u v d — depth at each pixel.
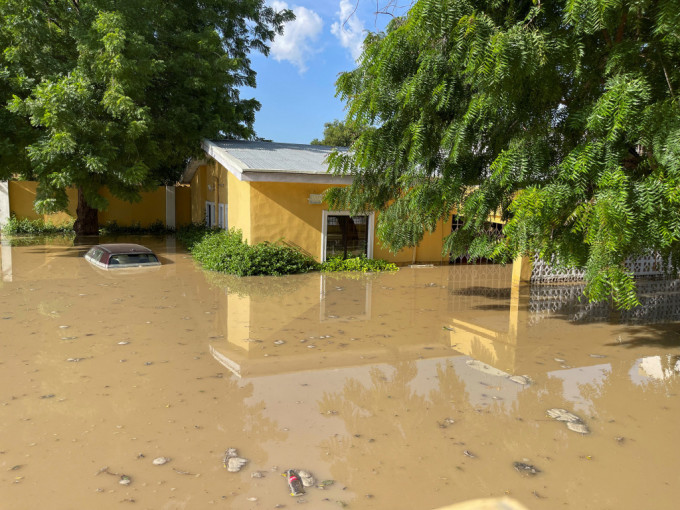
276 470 3.54
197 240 16.27
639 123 4.46
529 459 3.74
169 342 6.62
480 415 4.52
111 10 14.57
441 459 3.72
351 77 7.27
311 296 9.94
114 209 22.64
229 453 3.77
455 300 9.88
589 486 3.37
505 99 5.27
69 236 20.09
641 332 7.60
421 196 7.30
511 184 5.71
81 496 3.19
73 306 8.58
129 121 13.88
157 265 13.38
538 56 4.76
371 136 7.20
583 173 4.80
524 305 9.50
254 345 6.57
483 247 7.63
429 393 5.02
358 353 6.33
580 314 8.81
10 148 13.15
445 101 5.91
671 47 4.86
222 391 4.98
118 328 7.25
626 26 5.41
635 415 4.56
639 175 5.17
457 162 6.50
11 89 13.78
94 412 4.45
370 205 9.09
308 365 5.82
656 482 3.44
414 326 7.78
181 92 17.98
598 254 4.73
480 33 4.98
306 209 13.26
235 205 14.17
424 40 5.70
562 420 4.43
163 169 24.03
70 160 13.27
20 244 17.14
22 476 3.41
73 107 13.09
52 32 15.17
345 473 3.50
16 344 6.40
